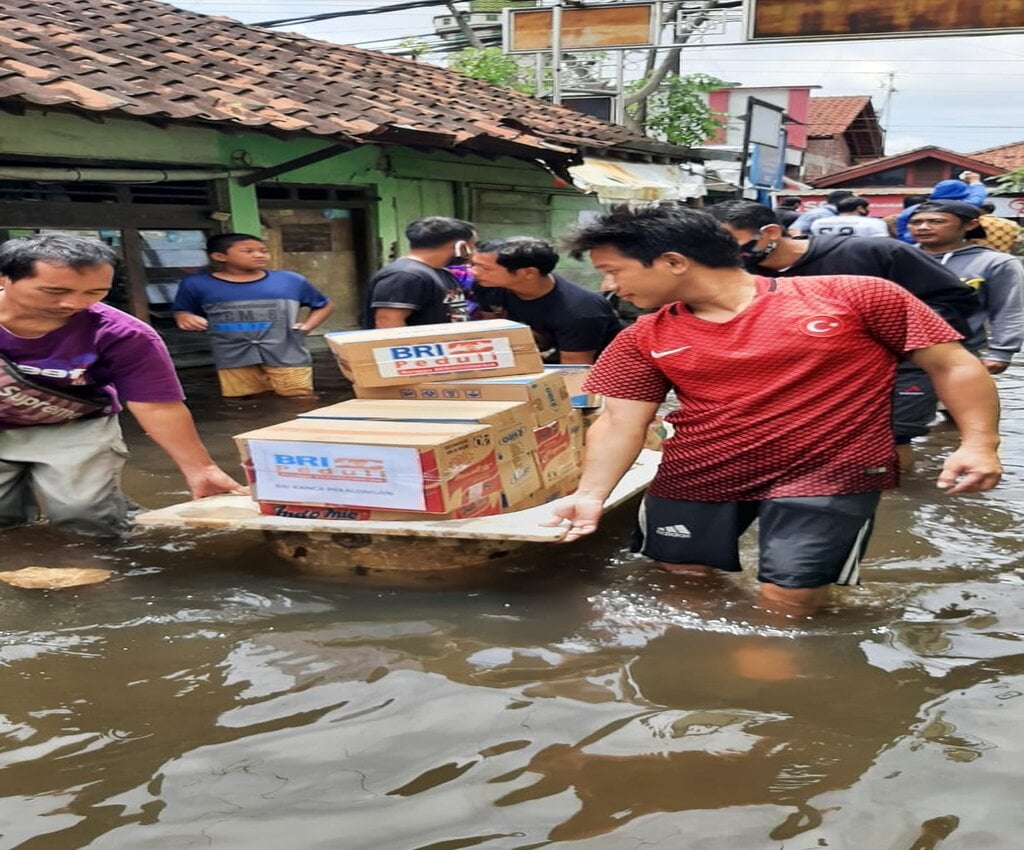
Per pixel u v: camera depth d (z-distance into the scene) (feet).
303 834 5.78
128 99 20.39
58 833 5.82
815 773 6.37
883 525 12.35
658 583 9.94
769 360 8.41
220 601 9.61
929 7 38.78
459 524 9.57
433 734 6.98
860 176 101.35
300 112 24.49
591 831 5.77
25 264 9.87
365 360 11.60
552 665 8.09
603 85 58.08
